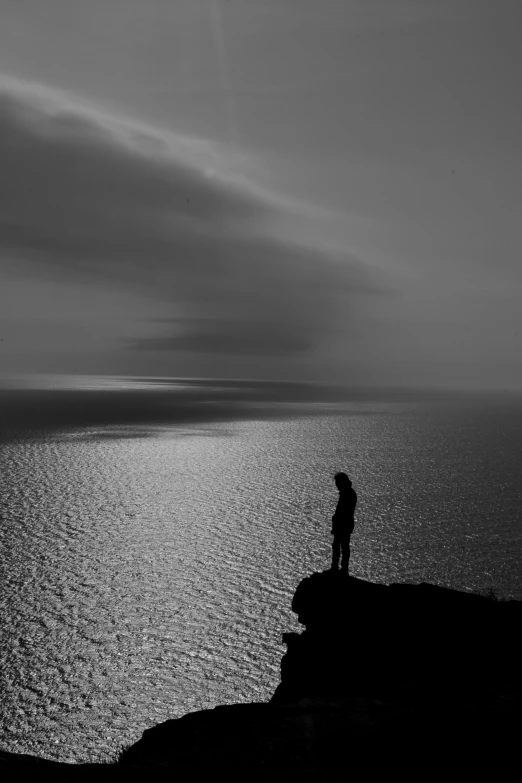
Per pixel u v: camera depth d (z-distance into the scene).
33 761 6.94
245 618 47.41
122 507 81.44
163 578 54.88
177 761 7.80
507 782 6.99
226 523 74.31
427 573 58.56
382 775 7.23
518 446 161.00
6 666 39.72
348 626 16.17
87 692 37.47
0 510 77.12
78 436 162.25
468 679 11.98
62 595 50.44
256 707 10.27
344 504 18.47
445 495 94.12
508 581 56.50
